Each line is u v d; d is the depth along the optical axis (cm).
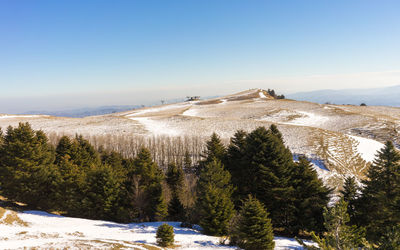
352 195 2558
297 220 2708
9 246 1528
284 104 13325
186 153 5722
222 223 2445
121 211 3197
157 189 3472
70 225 2600
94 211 3244
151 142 7250
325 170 4722
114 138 7450
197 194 2820
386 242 965
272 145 2844
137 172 3556
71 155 4372
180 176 4456
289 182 2797
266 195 2789
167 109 16912
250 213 2072
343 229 1058
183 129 8600
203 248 1995
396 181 2309
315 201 2638
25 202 3475
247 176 3028
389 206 2167
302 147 5922
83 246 1586
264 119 10088
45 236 1967
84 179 3403
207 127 8650
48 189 3600
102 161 5234
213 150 4034
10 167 3247
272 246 2028
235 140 3781
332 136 6575
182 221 3183
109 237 2183
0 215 2481
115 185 3303
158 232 2008
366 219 2384
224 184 2819
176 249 1933
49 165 3653
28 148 3356
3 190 3319
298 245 2220
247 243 2045
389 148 2403
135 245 1783
